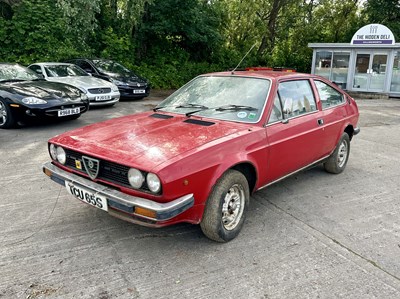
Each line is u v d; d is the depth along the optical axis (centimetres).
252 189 356
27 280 262
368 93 1733
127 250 307
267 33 2317
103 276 270
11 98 702
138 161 271
